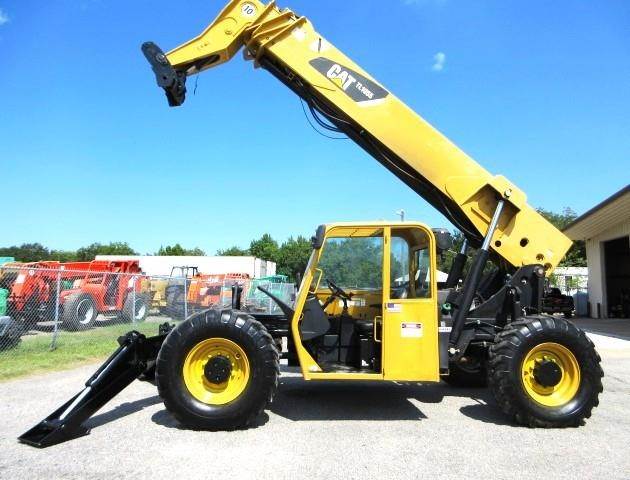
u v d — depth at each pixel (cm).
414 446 472
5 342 1008
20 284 1334
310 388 725
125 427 527
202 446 468
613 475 407
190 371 527
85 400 505
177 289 1852
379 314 621
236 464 423
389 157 662
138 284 1720
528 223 632
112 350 1046
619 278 2802
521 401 532
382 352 543
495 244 632
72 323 1389
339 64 655
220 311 538
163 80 633
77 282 1516
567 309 2614
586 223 2150
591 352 542
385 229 571
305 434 506
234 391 526
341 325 609
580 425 543
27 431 498
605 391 729
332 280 631
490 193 637
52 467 414
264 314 642
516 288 613
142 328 1466
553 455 452
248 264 3400
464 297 597
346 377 543
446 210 664
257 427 530
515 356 538
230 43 657
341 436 500
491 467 422
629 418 577
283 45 658
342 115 662
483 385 731
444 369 563
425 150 643
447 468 419
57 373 821
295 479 394
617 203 1695
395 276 605
